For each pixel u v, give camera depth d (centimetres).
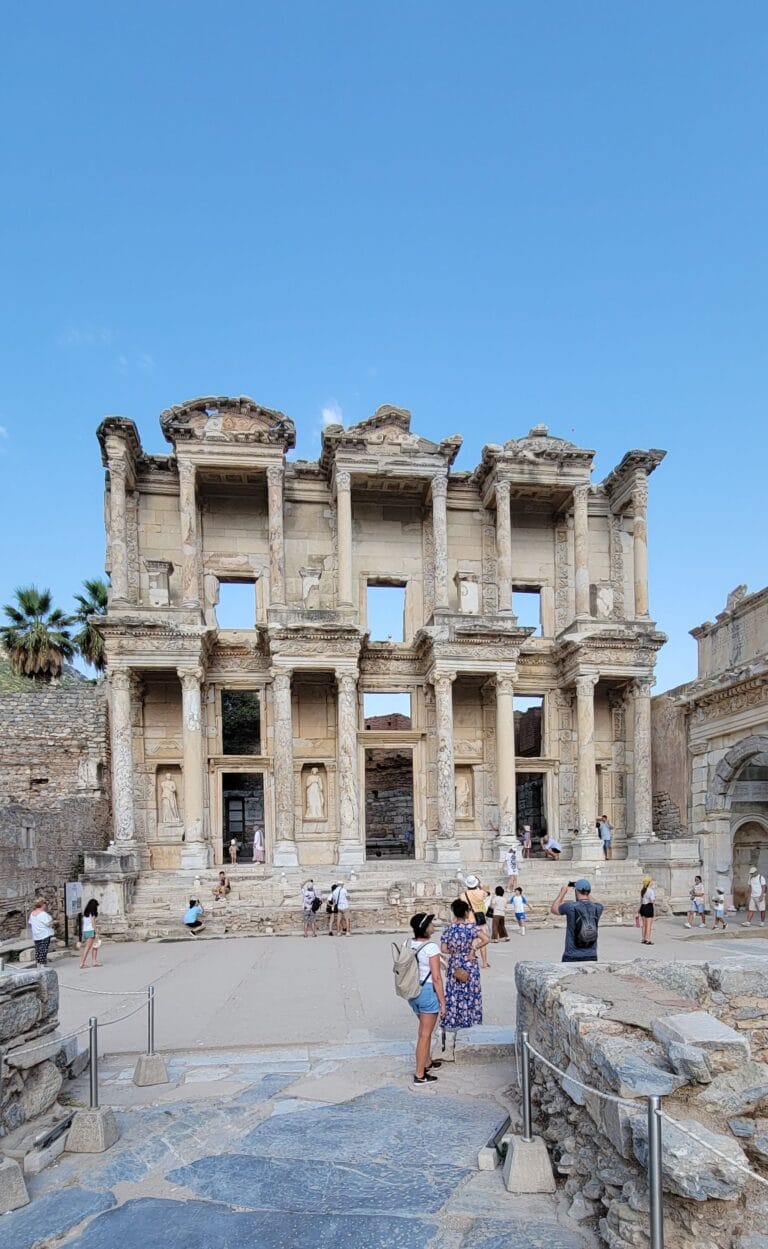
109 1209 773
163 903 3036
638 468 4031
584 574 3919
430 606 4009
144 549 3859
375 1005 1605
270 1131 939
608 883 3319
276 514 3731
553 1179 786
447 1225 719
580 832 3681
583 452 3925
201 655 3522
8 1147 883
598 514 4262
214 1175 834
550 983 923
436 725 3662
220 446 3719
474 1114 972
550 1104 862
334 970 2031
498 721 3691
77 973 2081
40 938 2056
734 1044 709
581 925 1283
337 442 3769
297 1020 1495
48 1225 745
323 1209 755
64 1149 909
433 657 3672
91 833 3341
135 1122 985
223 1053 1288
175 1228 732
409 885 3033
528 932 2712
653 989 887
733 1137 657
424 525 4069
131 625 3434
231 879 3266
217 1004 1658
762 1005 885
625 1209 645
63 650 4891
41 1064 998
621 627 3834
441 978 1120
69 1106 1037
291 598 3941
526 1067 834
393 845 4850
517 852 3541
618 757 4038
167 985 1886
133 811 3422
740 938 2533
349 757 3556
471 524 4156
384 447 3825
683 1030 736
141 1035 1413
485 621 3762
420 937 1127
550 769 3991
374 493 4072
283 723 3534
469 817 3931
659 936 2570
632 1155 646
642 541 3991
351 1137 913
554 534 4212
